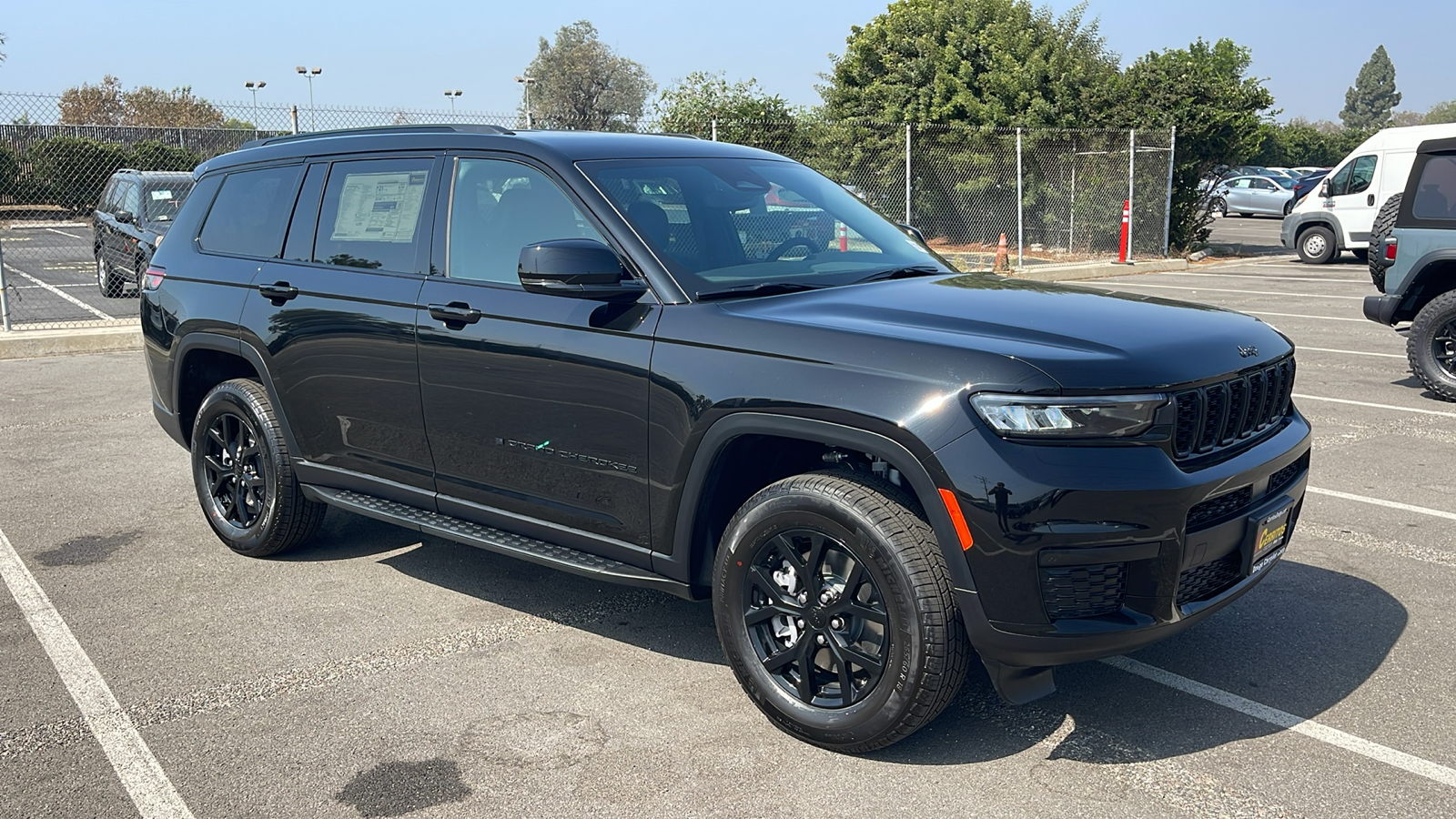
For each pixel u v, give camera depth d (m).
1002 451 2.91
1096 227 20.70
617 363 3.58
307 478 4.77
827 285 3.79
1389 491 5.99
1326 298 15.20
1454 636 4.10
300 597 4.61
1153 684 3.74
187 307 5.12
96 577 4.85
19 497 6.09
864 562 3.11
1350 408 8.13
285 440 4.82
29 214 17.05
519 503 3.99
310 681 3.81
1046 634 2.96
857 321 3.30
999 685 3.11
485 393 3.96
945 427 2.96
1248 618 4.30
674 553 3.58
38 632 4.24
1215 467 3.13
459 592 4.68
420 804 3.03
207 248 5.18
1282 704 3.59
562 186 3.88
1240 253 23.69
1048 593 2.95
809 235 4.12
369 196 4.51
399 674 3.86
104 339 11.39
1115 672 3.85
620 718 3.53
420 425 4.22
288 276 4.69
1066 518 2.88
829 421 3.13
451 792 3.09
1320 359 10.34
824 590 3.25
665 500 3.54
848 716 3.21
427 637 4.20
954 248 21.61
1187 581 3.18
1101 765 3.21
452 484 4.20
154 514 5.79
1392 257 8.52
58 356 11.09
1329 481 6.19
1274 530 3.45
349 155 4.65
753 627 3.45
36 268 19.59
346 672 3.88
